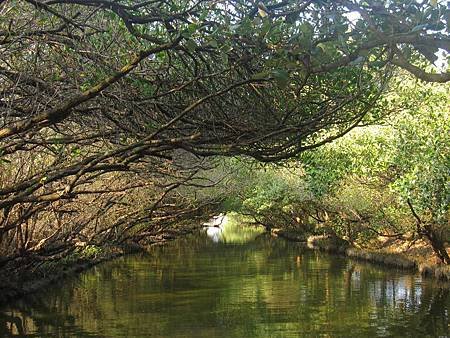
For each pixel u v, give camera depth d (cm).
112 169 818
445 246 2870
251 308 1900
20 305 1984
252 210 4909
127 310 1883
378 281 2450
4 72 794
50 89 845
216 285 2384
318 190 2764
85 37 805
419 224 2466
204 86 941
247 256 3559
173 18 721
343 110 959
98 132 955
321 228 4269
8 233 1931
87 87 838
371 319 1738
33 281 2298
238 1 675
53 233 2048
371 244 3525
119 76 653
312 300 2036
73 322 1716
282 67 621
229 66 841
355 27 553
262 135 930
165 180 2175
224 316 1780
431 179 2070
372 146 2439
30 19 794
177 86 910
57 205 1764
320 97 967
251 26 627
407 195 2116
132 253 3747
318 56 582
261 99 907
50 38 827
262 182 3559
